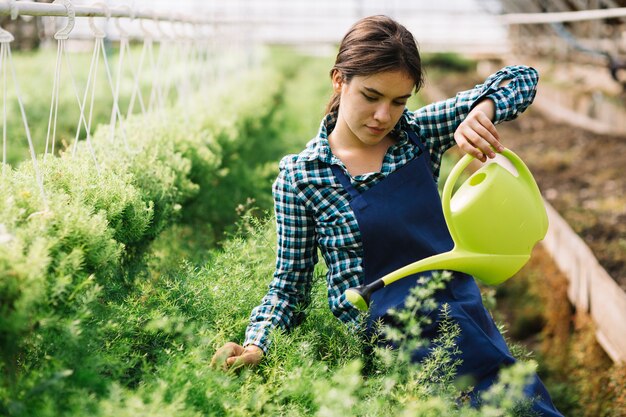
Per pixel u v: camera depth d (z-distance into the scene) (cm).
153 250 340
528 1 1590
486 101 252
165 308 252
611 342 444
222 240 431
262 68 1437
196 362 208
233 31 1080
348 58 237
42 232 205
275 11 3061
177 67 871
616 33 1180
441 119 260
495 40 2852
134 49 1434
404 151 252
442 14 2950
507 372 190
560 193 768
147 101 801
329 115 263
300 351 228
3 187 223
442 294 238
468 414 198
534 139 1093
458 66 2459
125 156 331
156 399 177
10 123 666
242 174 511
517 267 241
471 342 229
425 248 240
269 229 319
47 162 276
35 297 179
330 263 253
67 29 281
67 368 197
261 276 293
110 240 231
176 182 354
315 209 249
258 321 249
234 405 202
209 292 263
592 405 409
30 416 177
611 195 740
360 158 251
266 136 762
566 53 1454
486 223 233
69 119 708
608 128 1093
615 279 527
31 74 987
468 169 896
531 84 262
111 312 239
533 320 561
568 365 479
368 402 200
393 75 228
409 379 210
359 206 240
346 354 239
